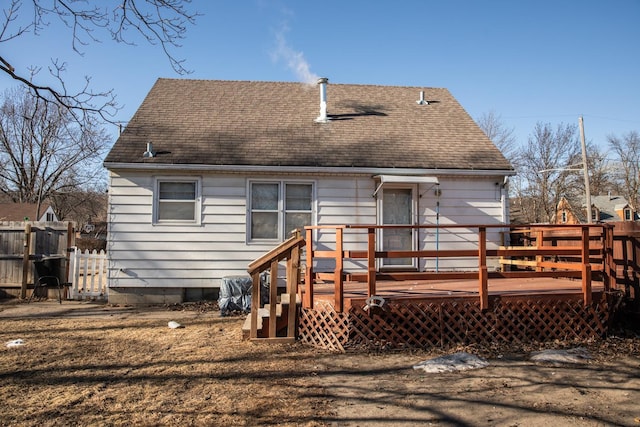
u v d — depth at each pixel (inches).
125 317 343.9
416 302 243.4
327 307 246.7
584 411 157.8
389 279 246.5
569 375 195.5
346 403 165.6
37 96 282.0
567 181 1653.5
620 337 259.9
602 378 191.6
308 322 256.7
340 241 241.1
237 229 413.1
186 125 454.0
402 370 204.5
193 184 411.8
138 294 403.2
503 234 436.5
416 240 431.2
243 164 403.9
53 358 224.8
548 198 1702.8
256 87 543.8
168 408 160.9
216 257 409.7
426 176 424.5
